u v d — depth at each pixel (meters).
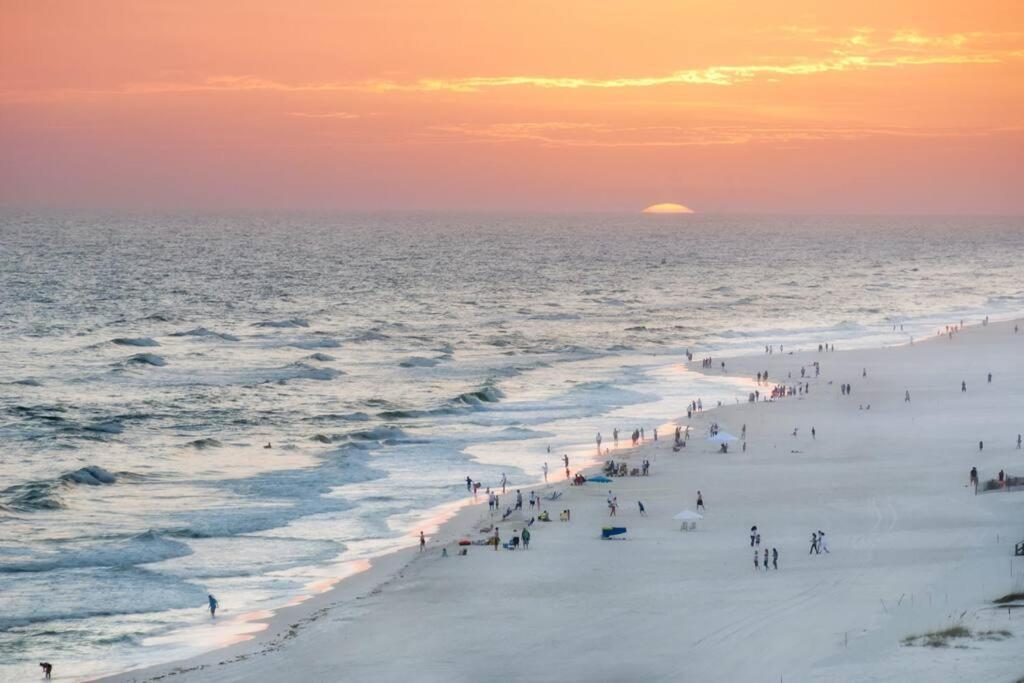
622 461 72.75
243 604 45.72
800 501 59.75
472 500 63.25
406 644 39.59
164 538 55.09
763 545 51.12
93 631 42.53
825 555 48.47
